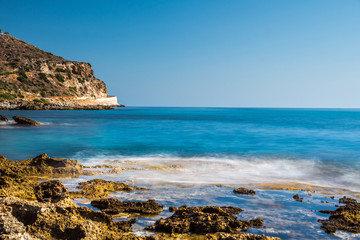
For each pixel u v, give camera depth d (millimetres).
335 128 46375
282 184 11711
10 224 5398
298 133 36281
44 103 103875
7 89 102500
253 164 16297
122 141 25938
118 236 6102
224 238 6258
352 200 9438
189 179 12219
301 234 6961
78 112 98000
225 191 10352
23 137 27609
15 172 11820
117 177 12195
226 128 43438
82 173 12586
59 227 5938
